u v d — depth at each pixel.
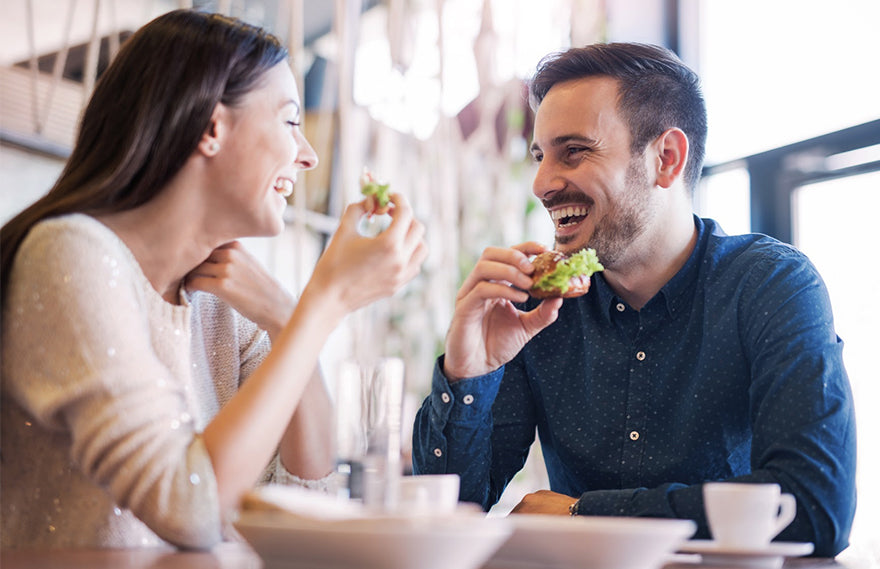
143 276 1.35
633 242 1.89
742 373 1.79
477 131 3.92
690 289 1.90
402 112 3.72
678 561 1.13
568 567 0.92
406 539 0.79
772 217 3.59
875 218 3.26
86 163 1.34
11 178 2.75
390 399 0.98
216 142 1.35
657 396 1.88
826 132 3.40
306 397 1.61
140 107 1.32
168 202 1.36
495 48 3.95
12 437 1.25
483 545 0.82
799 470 1.45
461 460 1.81
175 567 0.90
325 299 1.25
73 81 2.93
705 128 2.01
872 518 3.21
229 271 1.48
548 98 1.94
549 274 1.66
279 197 1.42
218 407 1.62
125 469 1.08
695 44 4.00
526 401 2.03
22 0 2.82
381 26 3.85
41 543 1.25
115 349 1.14
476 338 1.75
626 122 1.88
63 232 1.21
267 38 1.43
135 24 3.12
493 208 3.91
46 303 1.16
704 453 1.81
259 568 0.91
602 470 1.91
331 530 0.80
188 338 1.42
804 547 1.09
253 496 0.91
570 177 1.90
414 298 3.73
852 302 3.33
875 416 3.24
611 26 3.93
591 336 1.96
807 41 3.50
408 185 3.80
